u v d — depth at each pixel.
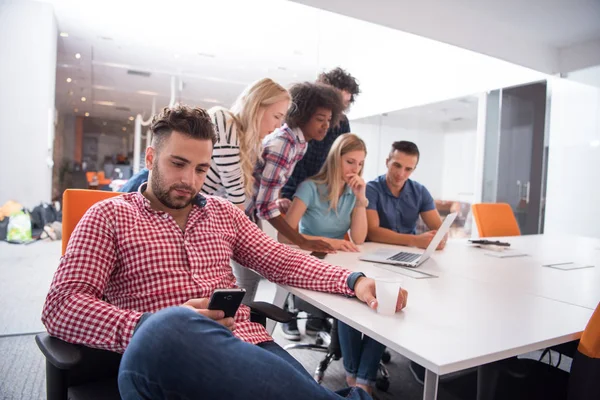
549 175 4.78
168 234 1.12
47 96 5.86
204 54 7.05
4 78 5.66
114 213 1.08
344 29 5.48
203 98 9.50
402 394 1.93
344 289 1.16
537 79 4.70
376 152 7.12
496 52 4.06
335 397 0.68
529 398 1.09
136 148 10.95
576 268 1.76
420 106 6.11
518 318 1.02
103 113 12.27
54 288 0.97
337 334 2.04
